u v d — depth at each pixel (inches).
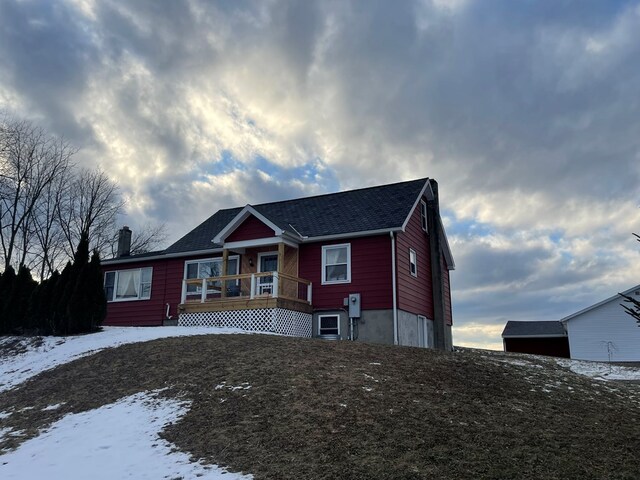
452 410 306.8
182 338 542.3
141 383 391.5
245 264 811.4
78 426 320.2
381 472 225.9
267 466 237.6
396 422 283.0
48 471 252.4
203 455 255.3
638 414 334.3
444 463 234.4
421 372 399.5
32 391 430.0
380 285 701.9
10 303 715.4
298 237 753.0
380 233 713.6
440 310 829.2
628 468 234.8
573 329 1100.5
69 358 530.6
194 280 754.8
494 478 220.8
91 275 706.8
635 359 1046.4
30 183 1196.5
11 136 1143.6
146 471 240.8
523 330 1360.7
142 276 909.2
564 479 221.5
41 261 1272.1
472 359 486.3
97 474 242.1
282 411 303.9
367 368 401.1
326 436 266.5
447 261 963.3
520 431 277.6
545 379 422.3
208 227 942.4
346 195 869.2
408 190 813.2
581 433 281.3
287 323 684.1
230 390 347.6
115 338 599.5
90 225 1405.0
